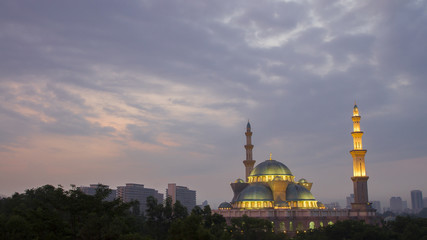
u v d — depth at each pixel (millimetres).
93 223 104312
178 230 101375
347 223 177500
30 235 103312
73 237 110375
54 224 105312
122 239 104375
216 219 162625
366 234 167500
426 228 174125
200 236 98438
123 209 124875
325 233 178500
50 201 113688
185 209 157000
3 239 100938
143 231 157125
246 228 166500
